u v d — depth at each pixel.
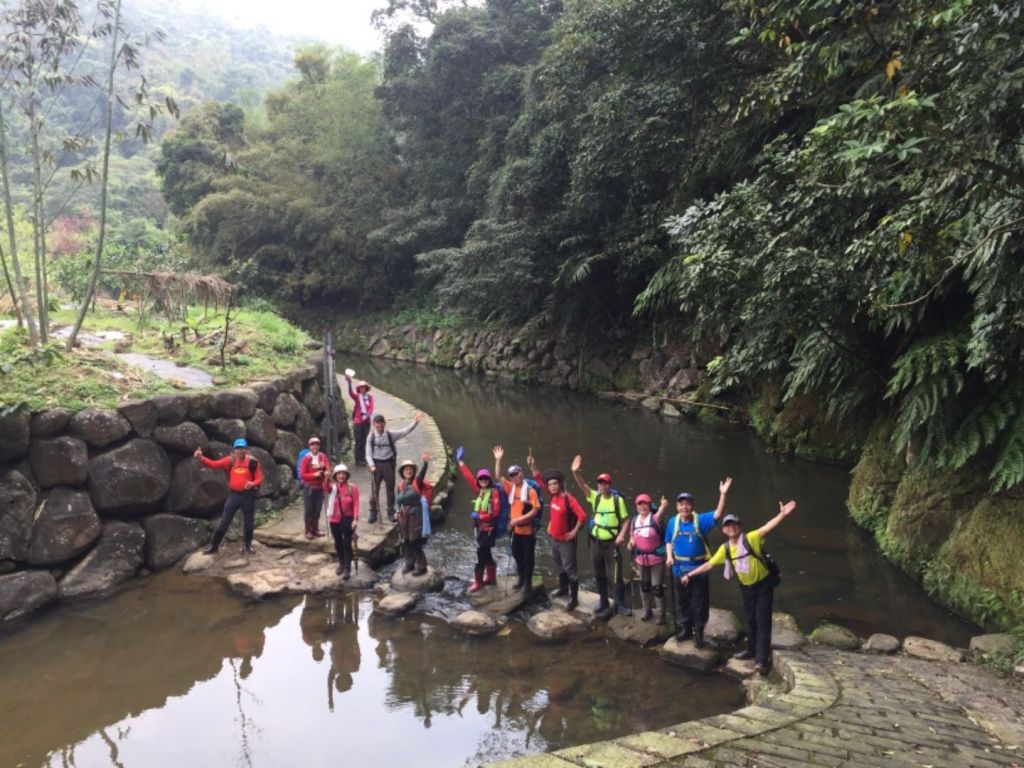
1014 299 5.60
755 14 5.16
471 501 10.81
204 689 5.74
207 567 8.02
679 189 14.40
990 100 3.73
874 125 4.06
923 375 7.21
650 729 5.03
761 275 7.64
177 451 8.52
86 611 7.10
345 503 7.48
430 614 7.03
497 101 26.69
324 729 5.17
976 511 6.89
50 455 7.42
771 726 4.29
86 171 9.89
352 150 32.88
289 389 10.95
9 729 5.21
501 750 4.85
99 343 11.52
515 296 23.02
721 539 8.90
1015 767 3.61
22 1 8.73
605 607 6.84
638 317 20.42
